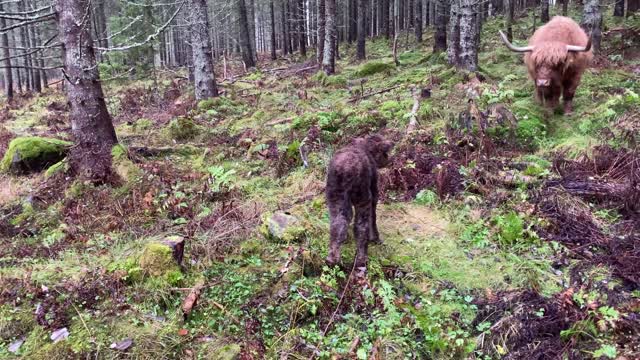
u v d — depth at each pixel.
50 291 4.44
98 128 7.34
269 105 12.04
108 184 7.09
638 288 4.11
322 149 7.83
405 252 5.00
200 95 13.18
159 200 6.39
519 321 3.79
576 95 8.80
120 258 5.01
